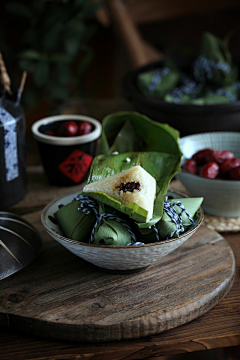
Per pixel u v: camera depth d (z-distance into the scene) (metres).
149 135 0.72
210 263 0.64
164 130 0.70
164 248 0.57
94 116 1.16
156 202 0.60
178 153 0.69
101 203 0.60
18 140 0.75
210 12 1.67
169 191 0.67
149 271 0.63
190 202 0.61
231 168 0.73
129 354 0.56
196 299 0.58
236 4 1.57
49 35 1.21
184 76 1.01
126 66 1.67
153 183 0.60
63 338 0.56
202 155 0.77
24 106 1.33
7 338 0.57
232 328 0.57
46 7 1.24
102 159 0.66
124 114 0.72
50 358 0.55
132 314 0.57
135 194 0.58
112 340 0.56
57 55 1.23
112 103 1.18
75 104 1.19
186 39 1.73
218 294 0.60
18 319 0.56
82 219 0.60
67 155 0.80
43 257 0.65
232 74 0.97
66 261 0.65
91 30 1.33
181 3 1.50
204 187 0.70
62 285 0.61
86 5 1.19
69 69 1.36
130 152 0.71
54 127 0.84
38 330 0.56
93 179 0.64
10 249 0.61
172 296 0.59
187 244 0.67
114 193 0.59
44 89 1.33
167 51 1.71
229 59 0.97
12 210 0.77
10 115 0.73
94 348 0.56
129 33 1.32
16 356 0.55
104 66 1.71
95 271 0.63
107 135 0.75
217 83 0.97
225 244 0.67
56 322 0.56
